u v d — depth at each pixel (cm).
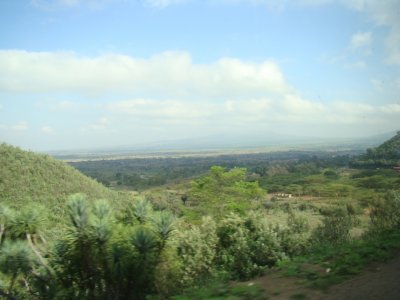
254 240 1388
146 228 962
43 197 4950
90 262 924
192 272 1154
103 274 930
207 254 1251
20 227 984
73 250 923
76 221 931
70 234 930
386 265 733
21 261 908
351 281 660
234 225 1438
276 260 1258
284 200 6862
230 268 1282
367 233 1372
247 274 1147
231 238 1402
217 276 1183
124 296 936
